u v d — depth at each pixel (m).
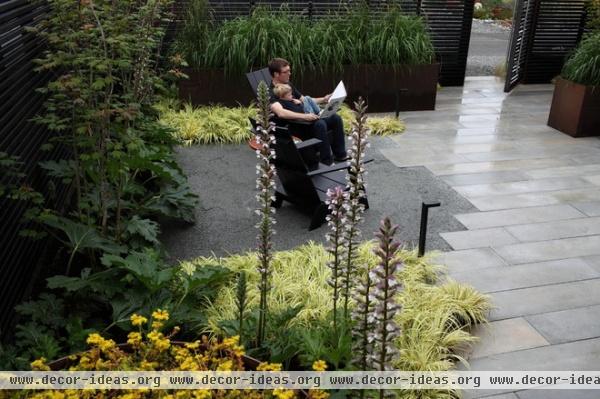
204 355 2.37
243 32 6.98
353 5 7.77
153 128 4.78
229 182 5.10
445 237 4.12
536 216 4.50
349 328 2.66
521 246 4.02
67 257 3.63
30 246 3.38
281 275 3.45
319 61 7.09
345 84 7.27
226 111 6.72
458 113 7.50
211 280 3.05
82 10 3.18
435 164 5.61
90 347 2.59
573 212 4.58
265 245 2.63
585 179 5.27
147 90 5.06
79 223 3.29
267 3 7.72
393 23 7.46
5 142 3.10
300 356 2.54
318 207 4.14
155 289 2.86
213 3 7.62
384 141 6.33
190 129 6.16
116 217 3.67
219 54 6.84
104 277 2.91
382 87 7.39
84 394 2.01
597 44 6.58
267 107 2.68
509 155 5.91
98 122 3.30
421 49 7.39
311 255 3.70
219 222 4.30
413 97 7.52
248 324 2.73
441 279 3.57
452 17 8.57
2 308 2.78
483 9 17.00
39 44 3.91
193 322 2.90
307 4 7.90
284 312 2.78
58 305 2.78
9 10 3.36
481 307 3.21
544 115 7.45
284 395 1.93
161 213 4.04
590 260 3.86
